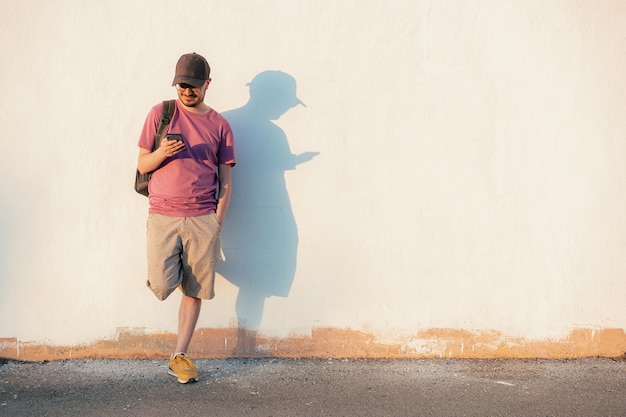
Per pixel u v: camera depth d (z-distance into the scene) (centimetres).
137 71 389
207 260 371
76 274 398
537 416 337
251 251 402
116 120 391
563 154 397
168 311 404
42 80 386
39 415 330
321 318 405
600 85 393
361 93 394
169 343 404
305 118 395
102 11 385
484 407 346
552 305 403
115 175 393
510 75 393
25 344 399
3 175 389
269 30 390
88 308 400
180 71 352
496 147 397
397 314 404
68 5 383
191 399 351
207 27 389
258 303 404
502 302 403
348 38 390
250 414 334
